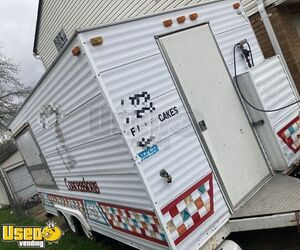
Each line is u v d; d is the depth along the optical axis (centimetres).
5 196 1834
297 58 682
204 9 451
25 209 1507
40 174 726
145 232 386
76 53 349
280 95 489
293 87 520
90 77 351
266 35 699
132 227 411
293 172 468
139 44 375
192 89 406
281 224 367
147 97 366
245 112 460
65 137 480
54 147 545
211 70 433
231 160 421
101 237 593
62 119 462
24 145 741
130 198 382
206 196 382
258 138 467
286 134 478
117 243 564
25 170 1814
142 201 361
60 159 545
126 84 356
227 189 405
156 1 892
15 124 731
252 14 708
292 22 711
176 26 412
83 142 432
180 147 377
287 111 492
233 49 475
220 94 435
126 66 360
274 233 444
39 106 529
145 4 929
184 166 373
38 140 614
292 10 713
